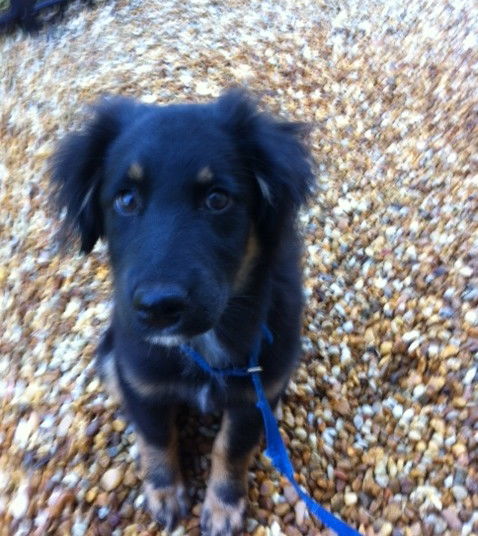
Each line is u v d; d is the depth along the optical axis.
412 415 0.57
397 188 0.79
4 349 0.62
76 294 0.65
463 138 0.83
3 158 0.86
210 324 0.35
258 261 0.41
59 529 0.47
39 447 0.52
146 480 0.49
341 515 0.51
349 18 1.14
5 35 1.16
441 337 0.62
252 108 0.42
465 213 0.73
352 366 0.61
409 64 0.99
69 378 0.58
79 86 0.96
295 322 0.47
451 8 1.10
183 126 0.37
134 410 0.46
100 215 0.42
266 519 0.49
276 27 1.12
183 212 0.35
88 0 1.20
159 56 1.03
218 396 0.45
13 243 0.73
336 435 0.56
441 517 0.51
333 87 0.97
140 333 0.36
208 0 1.20
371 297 0.67
